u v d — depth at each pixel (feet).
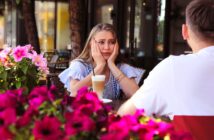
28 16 22.89
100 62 8.52
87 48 9.04
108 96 8.75
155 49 26.78
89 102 3.82
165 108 5.29
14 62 8.17
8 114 3.21
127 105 5.41
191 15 5.43
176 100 5.17
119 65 9.19
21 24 35.24
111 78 8.82
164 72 5.26
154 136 3.50
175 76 5.20
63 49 36.81
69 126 3.15
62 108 3.66
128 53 28.50
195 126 4.88
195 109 5.10
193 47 5.57
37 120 3.25
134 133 3.40
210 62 5.24
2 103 3.60
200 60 5.26
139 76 9.05
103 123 3.48
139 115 3.84
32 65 8.33
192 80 5.16
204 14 5.33
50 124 3.11
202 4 5.38
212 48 5.36
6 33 38.14
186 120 4.91
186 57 5.35
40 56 8.51
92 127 3.20
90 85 8.36
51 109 3.50
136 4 28.27
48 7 38.04
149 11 27.20
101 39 8.55
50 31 38.29
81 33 19.51
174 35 25.32
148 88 5.28
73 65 8.84
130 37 28.68
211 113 5.05
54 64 21.20
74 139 3.12
